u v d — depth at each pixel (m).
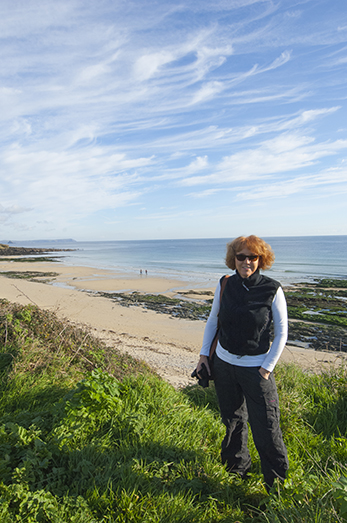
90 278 30.73
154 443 2.57
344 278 30.62
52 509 1.76
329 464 2.64
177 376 6.46
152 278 30.80
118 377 4.03
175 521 1.84
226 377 2.35
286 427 3.26
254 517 1.99
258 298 2.24
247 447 2.77
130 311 16.42
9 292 20.84
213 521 1.95
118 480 2.11
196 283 27.45
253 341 2.23
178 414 3.21
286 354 10.02
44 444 2.21
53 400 3.16
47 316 5.66
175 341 11.26
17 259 61.75
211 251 84.94
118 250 108.00
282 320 2.24
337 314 16.12
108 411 2.85
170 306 18.05
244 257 2.29
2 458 2.03
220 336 2.44
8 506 1.74
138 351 8.66
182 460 2.43
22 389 3.25
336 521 1.72
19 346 4.21
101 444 2.43
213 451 2.81
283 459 2.22
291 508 1.88
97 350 4.93
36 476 1.97
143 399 3.29
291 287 24.91
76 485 2.00
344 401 3.79
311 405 3.86
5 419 2.59
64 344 4.71
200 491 2.15
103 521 1.79
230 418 2.46
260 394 2.21
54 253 92.62
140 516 1.84
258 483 2.38
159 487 2.13
